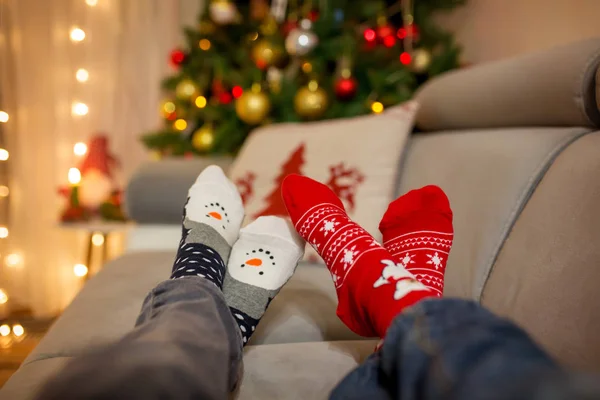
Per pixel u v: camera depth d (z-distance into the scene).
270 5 2.07
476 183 1.02
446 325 0.43
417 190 0.87
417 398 0.40
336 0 1.81
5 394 0.61
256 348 0.76
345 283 0.69
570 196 0.80
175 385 0.41
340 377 0.67
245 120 1.84
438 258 0.79
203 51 2.03
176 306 0.56
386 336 0.49
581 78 0.91
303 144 1.33
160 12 2.19
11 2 1.98
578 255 0.72
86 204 2.00
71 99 2.07
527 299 0.77
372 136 1.25
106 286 0.98
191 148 2.01
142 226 1.54
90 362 0.42
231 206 0.91
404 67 1.80
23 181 2.05
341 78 1.79
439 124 1.33
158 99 2.20
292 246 0.84
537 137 0.98
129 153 2.18
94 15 2.07
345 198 1.19
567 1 1.53
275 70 1.89
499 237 0.91
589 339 0.64
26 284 2.08
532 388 0.29
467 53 2.00
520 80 1.05
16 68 2.01
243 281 0.77
